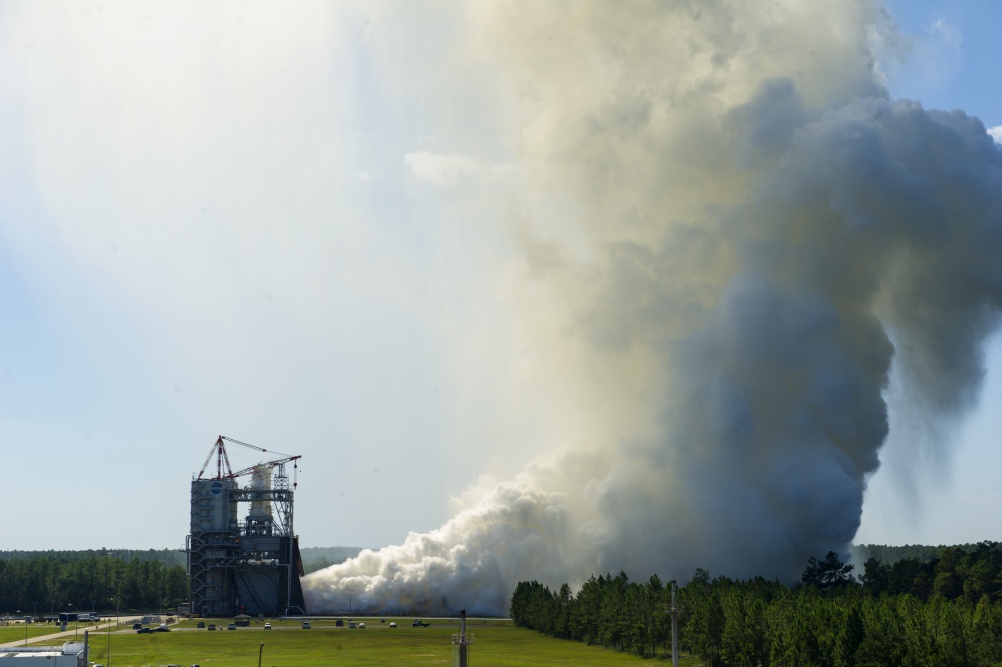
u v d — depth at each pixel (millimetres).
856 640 180125
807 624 188250
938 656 168500
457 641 150250
